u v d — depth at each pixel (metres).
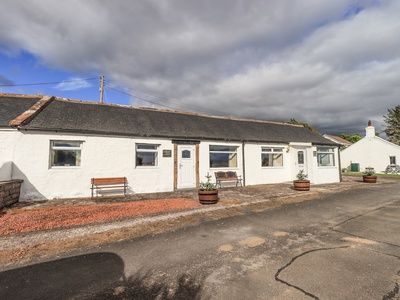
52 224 6.21
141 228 5.98
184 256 4.30
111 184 10.78
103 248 4.68
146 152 12.00
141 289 3.21
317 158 17.58
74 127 10.32
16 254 4.38
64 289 3.23
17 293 3.14
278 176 16.27
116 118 12.52
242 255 4.32
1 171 8.66
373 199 10.06
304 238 5.23
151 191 11.74
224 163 14.27
